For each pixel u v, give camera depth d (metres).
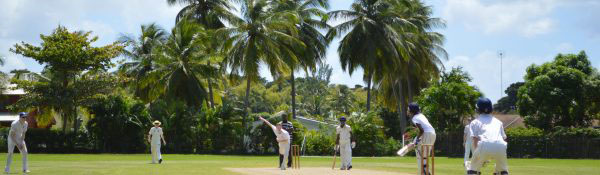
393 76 46.91
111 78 39.53
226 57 44.00
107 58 40.06
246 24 41.97
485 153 8.55
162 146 38.91
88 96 38.34
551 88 44.62
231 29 41.41
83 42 39.66
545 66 46.34
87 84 38.28
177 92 44.19
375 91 57.75
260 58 42.09
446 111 42.72
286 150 16.47
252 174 14.26
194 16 48.31
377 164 22.12
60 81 39.81
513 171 18.06
